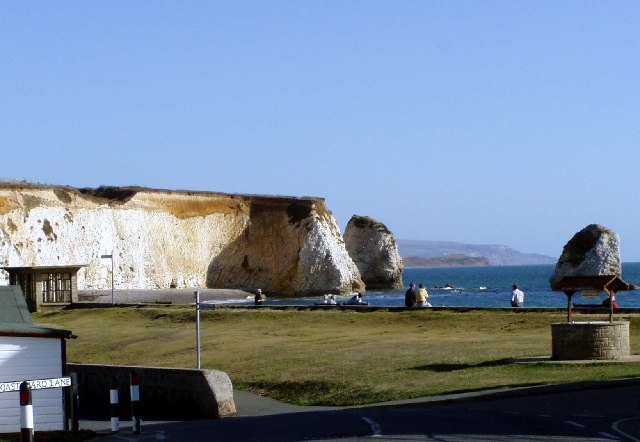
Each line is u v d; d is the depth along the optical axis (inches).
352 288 6304.1
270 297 5812.0
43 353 918.4
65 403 894.4
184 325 2169.0
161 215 5831.7
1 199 4756.4
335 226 6471.5
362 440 714.2
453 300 4650.6
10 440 801.6
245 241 6250.0
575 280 1242.6
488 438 694.5
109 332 2123.5
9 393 903.7
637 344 1401.3
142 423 1055.6
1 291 1015.0
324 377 1234.6
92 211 5285.4
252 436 790.5
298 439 746.2
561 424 750.5
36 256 4795.8
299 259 6176.2
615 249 6761.8
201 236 6067.9
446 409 901.2
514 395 951.0
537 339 1502.2
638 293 5556.1
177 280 5792.3
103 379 1248.8
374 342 1611.7
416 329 1801.2
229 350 1654.8
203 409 1101.1
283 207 6338.6
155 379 1168.8
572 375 1061.1
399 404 982.4
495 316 1825.8
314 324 1990.7
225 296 4822.8
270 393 1224.2
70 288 2847.0
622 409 818.8
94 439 845.2
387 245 7495.1
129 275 5442.9
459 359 1279.5
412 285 2180.1
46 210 4953.3
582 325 1165.1
